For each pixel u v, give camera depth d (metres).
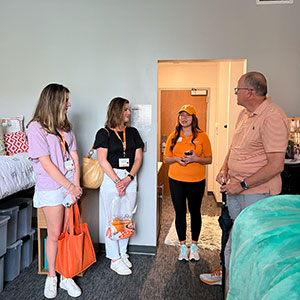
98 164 2.61
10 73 3.10
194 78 5.63
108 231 2.58
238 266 0.93
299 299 0.58
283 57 2.68
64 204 2.22
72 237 2.20
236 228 1.08
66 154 2.30
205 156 2.91
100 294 2.31
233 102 4.35
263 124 1.89
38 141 2.14
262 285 0.73
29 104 3.10
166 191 5.88
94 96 2.99
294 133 2.77
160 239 3.46
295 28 2.65
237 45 2.72
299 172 2.55
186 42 2.80
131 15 2.87
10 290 2.35
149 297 2.28
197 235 2.95
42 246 2.64
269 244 0.82
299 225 0.85
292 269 0.65
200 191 2.89
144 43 2.88
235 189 1.99
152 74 2.89
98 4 2.91
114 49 2.93
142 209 3.04
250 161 2.00
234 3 2.71
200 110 5.68
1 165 2.58
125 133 2.64
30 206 2.78
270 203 1.12
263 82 1.92
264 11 2.67
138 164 2.70
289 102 2.71
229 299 0.97
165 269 2.73
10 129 3.10
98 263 2.84
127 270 2.63
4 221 2.26
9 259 2.49
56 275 2.60
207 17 2.75
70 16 2.96
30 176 2.90
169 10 2.81
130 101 2.95
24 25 3.03
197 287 2.43
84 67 2.98
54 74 3.03
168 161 2.91
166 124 5.76
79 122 3.04
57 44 3.00
